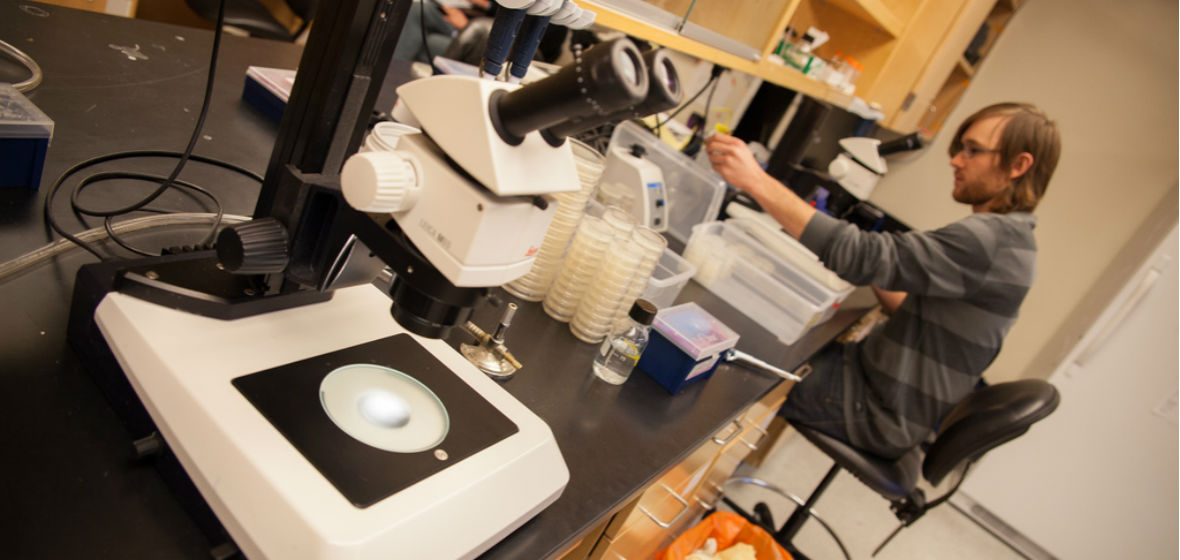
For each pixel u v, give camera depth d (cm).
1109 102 338
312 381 63
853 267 170
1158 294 280
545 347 110
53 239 78
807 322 162
